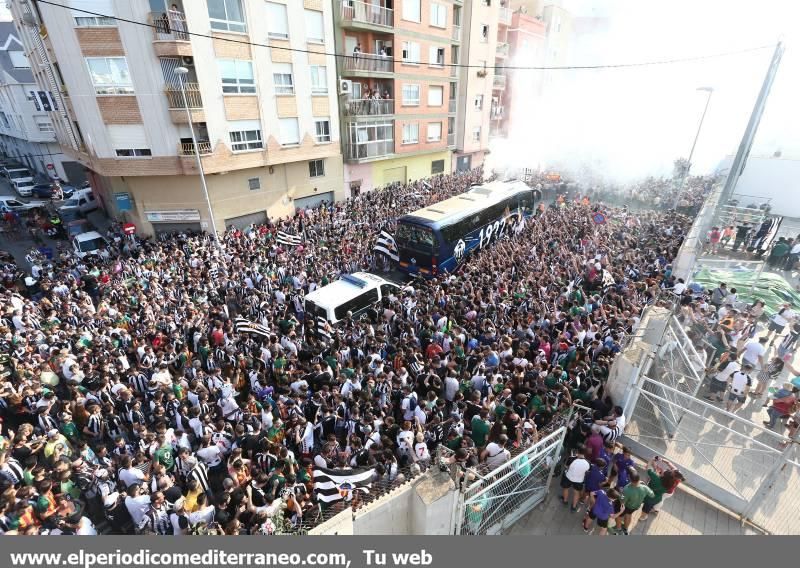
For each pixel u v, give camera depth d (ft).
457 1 113.70
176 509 20.51
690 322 37.50
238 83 73.87
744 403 31.32
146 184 75.10
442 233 61.57
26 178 134.31
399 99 104.42
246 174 81.66
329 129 90.79
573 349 34.94
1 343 38.47
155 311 43.62
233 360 36.04
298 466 26.08
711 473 26.22
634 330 35.94
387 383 31.17
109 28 63.77
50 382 33.24
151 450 25.00
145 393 32.37
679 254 55.42
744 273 53.47
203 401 29.73
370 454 25.18
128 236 74.18
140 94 67.62
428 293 49.34
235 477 23.79
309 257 60.13
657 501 23.70
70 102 75.00
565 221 77.92
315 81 85.25
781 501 24.79
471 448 24.62
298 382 32.35
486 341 38.22
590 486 23.35
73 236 81.76
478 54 125.90
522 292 45.78
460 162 139.33
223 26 69.56
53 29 63.36
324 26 83.25
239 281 53.72
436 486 20.74
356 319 46.32
